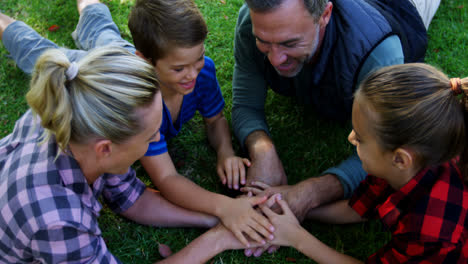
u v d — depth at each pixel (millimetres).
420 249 1431
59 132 1215
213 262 1902
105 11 2707
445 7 3152
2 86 2619
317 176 2090
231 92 2674
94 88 1193
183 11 1622
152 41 1661
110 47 1273
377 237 2020
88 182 1549
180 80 1805
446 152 1372
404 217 1500
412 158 1392
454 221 1406
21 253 1408
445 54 2854
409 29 2092
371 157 1488
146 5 1636
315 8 1651
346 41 1839
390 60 1821
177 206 2016
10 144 1479
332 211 2006
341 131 2453
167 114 2004
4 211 1347
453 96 1316
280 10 1615
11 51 2605
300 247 1816
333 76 1997
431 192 1441
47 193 1330
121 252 1943
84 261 1451
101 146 1288
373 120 1379
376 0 2051
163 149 1954
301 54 1821
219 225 1918
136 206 1997
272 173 2076
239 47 2191
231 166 2139
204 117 2361
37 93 1182
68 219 1345
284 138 2459
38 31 2893
